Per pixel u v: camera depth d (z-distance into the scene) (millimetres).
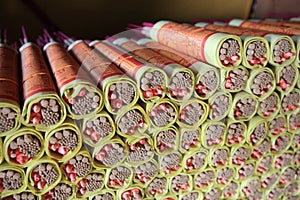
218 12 1554
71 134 658
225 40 701
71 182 700
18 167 644
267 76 768
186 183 834
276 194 978
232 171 873
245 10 1566
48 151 653
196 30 842
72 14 1448
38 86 646
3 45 1022
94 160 712
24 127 625
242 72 747
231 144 827
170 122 729
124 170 748
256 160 896
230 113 788
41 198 685
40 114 625
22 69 829
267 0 1535
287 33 939
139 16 1507
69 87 626
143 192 791
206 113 756
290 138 906
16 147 626
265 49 745
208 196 878
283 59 767
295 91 836
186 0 1497
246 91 782
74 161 688
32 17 1423
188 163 807
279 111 847
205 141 787
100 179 734
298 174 982
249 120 836
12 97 625
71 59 852
